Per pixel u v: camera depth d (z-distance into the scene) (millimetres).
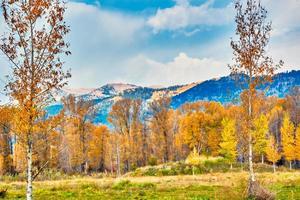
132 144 99000
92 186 38875
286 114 109812
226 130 80750
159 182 45062
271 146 83500
